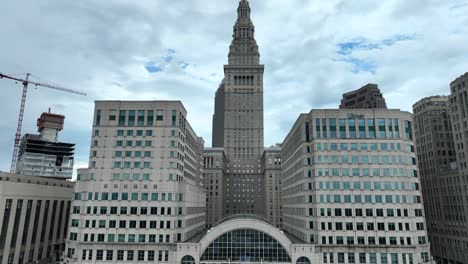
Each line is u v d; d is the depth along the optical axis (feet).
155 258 311.88
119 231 319.68
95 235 318.24
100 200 326.85
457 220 402.11
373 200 309.83
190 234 363.35
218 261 312.91
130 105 351.46
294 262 304.30
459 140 405.59
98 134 343.87
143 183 332.19
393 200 309.01
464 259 384.88
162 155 339.36
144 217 323.57
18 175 343.46
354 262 297.12
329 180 316.19
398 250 296.51
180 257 311.88
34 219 345.31
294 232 393.91
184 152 380.17
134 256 312.09
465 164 391.24
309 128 340.59
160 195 329.31
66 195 415.85
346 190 313.12
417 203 311.68
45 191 368.48
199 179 530.27
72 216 323.98
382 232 302.25
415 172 319.47
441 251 435.94
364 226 304.71
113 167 335.88
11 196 310.86
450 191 420.36
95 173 333.62
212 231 318.45
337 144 323.57
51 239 378.94
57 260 388.57
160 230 321.11
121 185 331.16
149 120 347.97
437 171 457.68
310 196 326.03
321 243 303.89
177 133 345.10
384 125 325.83
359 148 321.52
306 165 334.65
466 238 382.01
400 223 304.09
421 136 503.61
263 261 311.27
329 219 307.99
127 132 345.31
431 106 485.97
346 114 329.93
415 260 294.46
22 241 324.39
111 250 313.32
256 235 317.83
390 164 317.01
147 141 342.85
